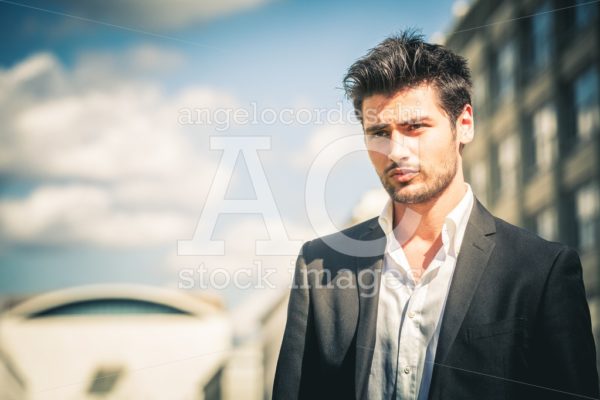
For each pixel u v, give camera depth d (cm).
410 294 98
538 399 89
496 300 92
